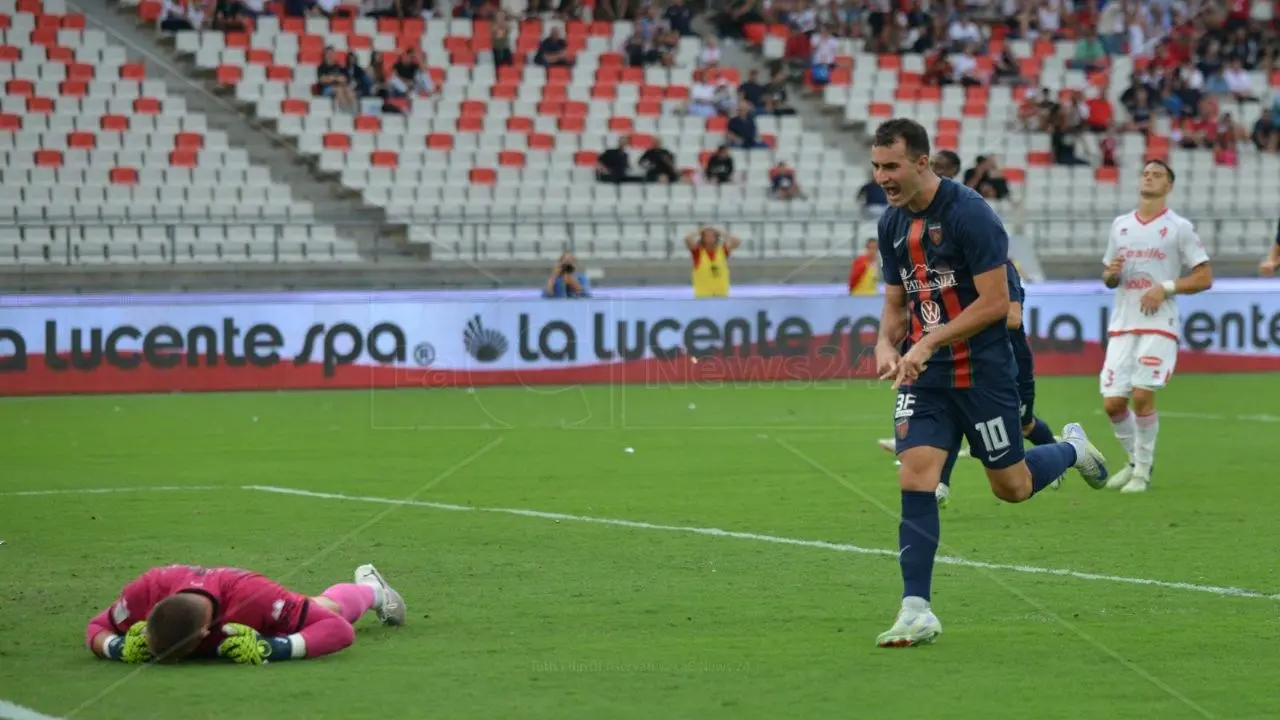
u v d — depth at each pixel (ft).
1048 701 52.60
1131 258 108.68
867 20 292.40
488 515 97.45
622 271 240.12
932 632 60.34
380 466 124.16
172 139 241.35
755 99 269.85
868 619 66.23
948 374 61.72
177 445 139.03
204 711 51.29
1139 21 297.74
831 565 79.56
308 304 196.34
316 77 255.09
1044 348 211.20
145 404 178.19
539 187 249.55
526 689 54.29
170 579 58.54
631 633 63.62
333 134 247.70
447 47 266.77
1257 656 59.11
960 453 130.52
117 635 58.59
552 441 143.02
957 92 280.92
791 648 60.70
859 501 103.60
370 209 243.40
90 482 114.42
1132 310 108.88
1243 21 300.20
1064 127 276.41
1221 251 267.59
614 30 275.80
